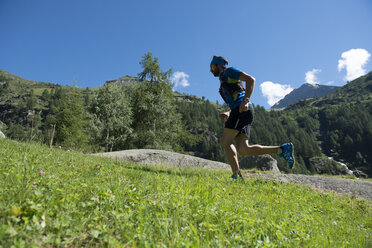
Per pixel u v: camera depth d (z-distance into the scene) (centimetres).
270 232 185
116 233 142
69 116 2858
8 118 17338
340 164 15112
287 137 16350
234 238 155
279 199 325
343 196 493
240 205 240
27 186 177
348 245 187
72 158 413
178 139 3388
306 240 181
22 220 134
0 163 250
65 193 179
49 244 120
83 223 141
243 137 436
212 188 282
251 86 392
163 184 257
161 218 160
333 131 19100
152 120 3278
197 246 129
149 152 1090
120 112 3153
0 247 103
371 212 396
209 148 13550
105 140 2989
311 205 356
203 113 18362
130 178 300
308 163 14712
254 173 777
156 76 3475
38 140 590
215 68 437
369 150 15838
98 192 190
